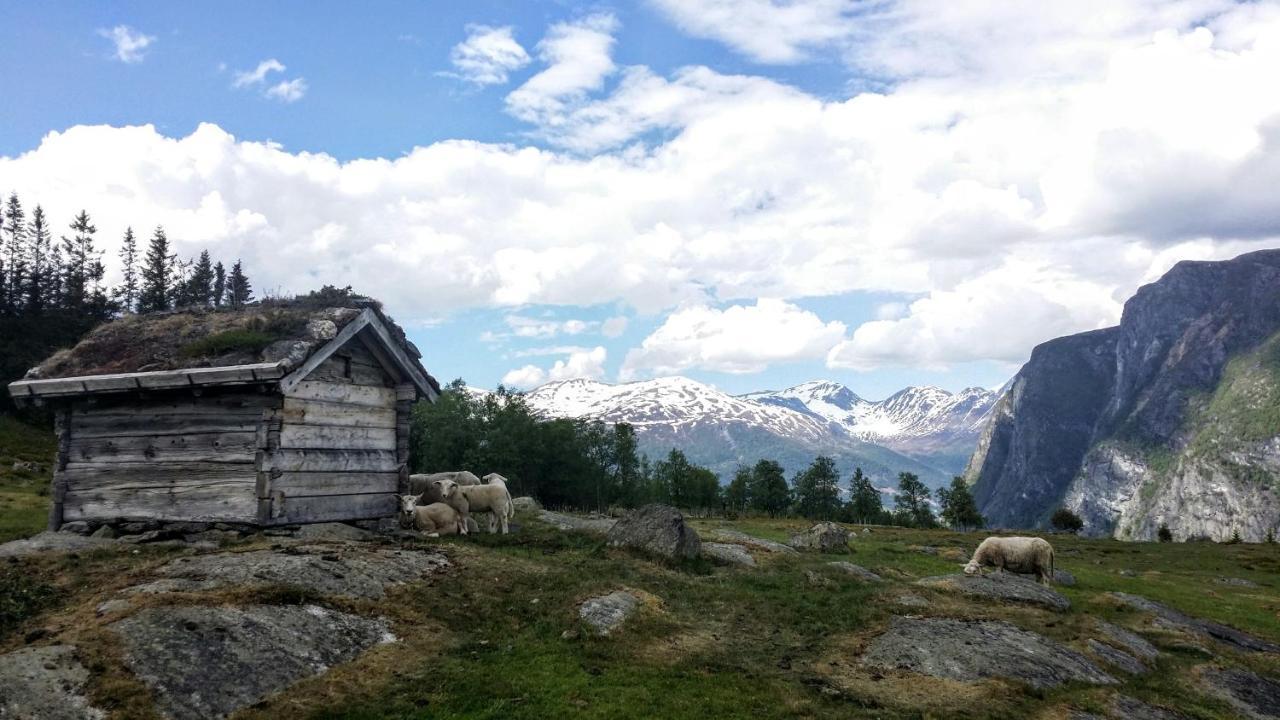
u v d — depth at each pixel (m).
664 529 26.11
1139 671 18.83
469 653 14.32
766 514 151.25
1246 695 18.31
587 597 18.16
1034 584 26.89
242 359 19.45
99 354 21.31
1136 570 50.22
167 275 143.12
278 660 11.90
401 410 24.67
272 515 19.16
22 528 23.83
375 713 11.32
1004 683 15.73
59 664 10.24
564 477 104.06
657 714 12.59
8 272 126.44
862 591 23.38
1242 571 55.62
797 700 13.93
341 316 21.45
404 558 18.09
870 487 164.25
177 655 11.05
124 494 20.08
